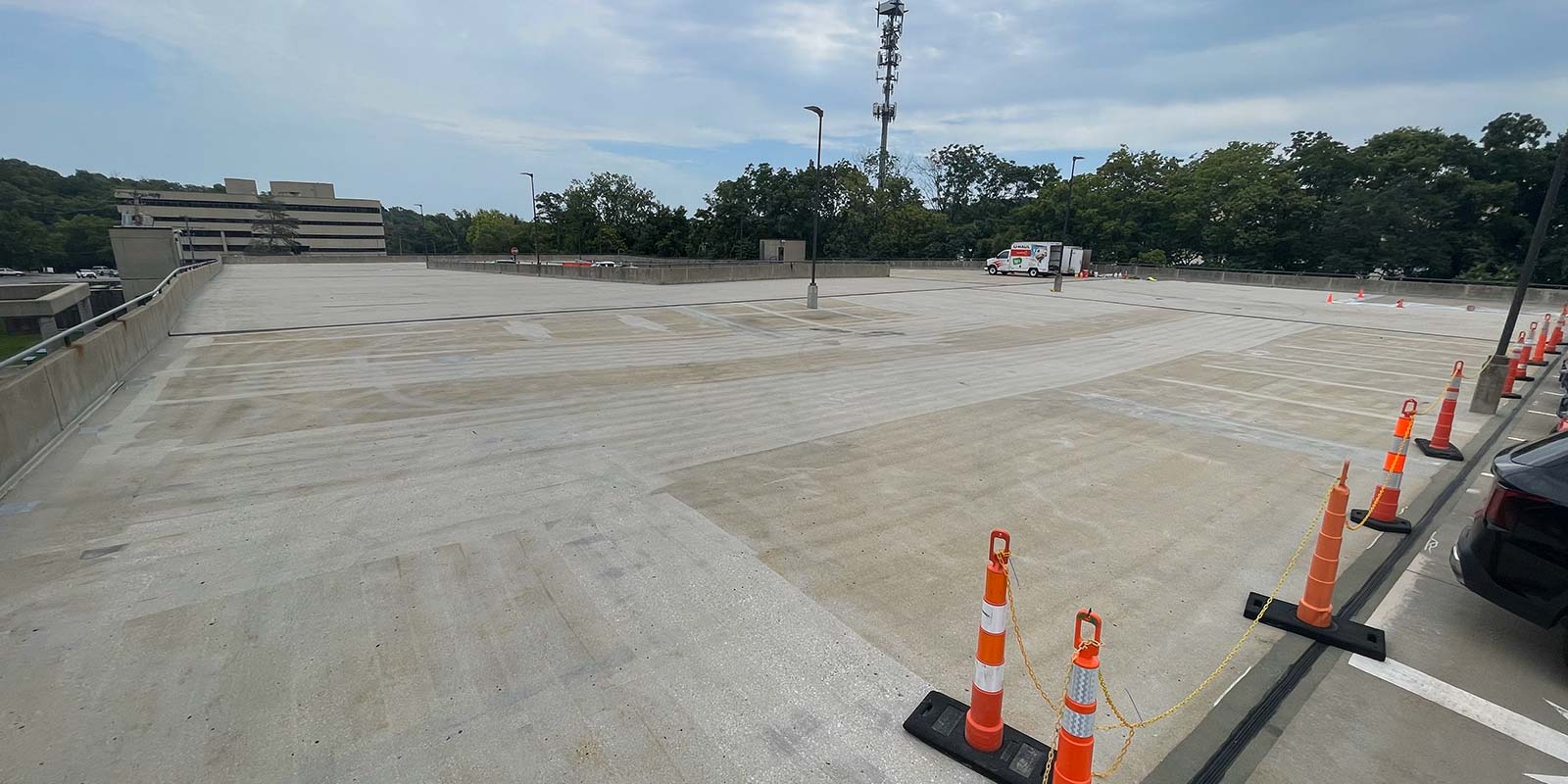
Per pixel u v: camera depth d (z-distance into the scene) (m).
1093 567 5.41
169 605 4.55
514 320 19.52
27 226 105.00
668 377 12.27
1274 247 60.66
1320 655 4.33
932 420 9.72
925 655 4.20
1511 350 17.38
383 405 9.92
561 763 3.28
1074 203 69.88
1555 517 4.04
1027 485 7.20
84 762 3.20
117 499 6.32
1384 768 3.38
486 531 5.77
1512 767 3.39
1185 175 68.88
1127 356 16.14
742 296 28.20
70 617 4.38
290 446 7.95
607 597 4.77
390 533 5.70
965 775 3.25
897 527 6.05
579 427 8.97
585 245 88.69
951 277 46.38
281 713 3.56
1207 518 6.43
